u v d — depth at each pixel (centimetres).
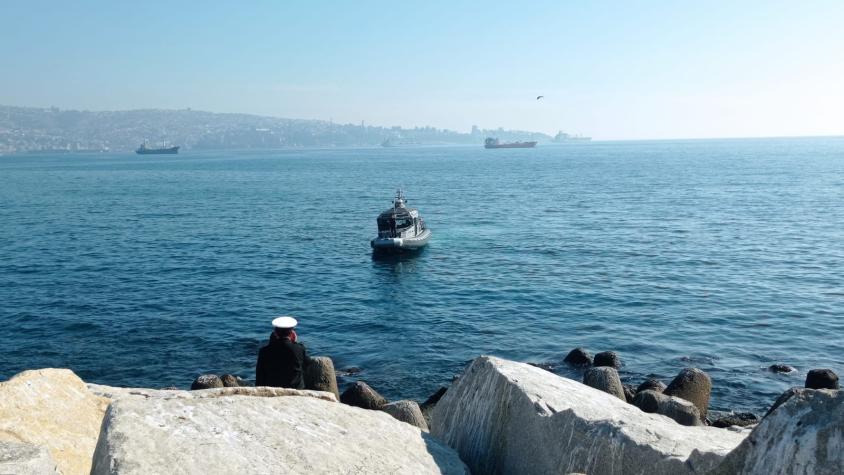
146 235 5872
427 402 1969
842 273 3841
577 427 593
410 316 3219
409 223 5347
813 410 379
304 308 3391
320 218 7175
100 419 691
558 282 3809
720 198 8431
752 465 396
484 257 4688
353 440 588
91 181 14350
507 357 2595
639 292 3512
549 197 9144
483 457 704
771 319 2969
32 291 3709
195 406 559
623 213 7062
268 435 546
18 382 654
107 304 3425
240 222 6812
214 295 3634
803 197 8275
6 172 18975
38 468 484
